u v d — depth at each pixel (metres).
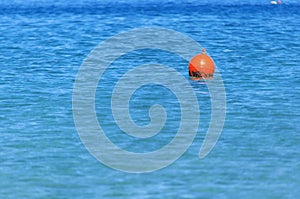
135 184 75.06
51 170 79.38
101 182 75.75
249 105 107.25
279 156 83.62
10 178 76.94
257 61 147.25
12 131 94.06
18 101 110.69
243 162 81.62
